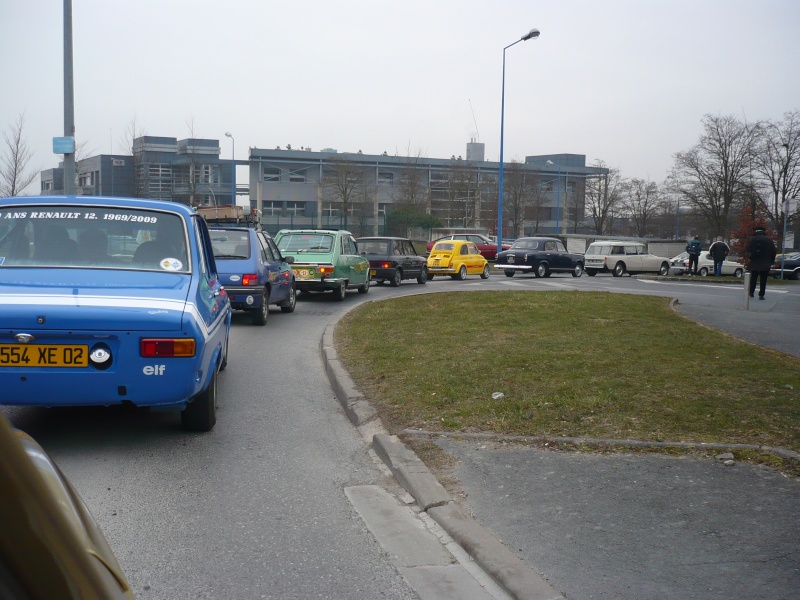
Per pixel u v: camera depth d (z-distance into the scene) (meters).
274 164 74.25
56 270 5.84
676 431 5.88
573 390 7.24
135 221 6.41
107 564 1.40
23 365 5.14
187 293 5.74
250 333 12.81
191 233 6.50
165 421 6.66
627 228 87.44
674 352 9.48
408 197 69.44
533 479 4.95
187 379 5.38
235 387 8.34
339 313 16.31
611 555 3.81
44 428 6.30
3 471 1.14
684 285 28.64
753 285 19.67
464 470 5.14
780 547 3.88
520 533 4.11
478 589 3.59
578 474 5.02
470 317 13.56
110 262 6.12
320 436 6.34
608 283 29.58
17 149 28.64
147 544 4.03
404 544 4.11
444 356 9.31
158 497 4.75
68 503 1.39
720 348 9.87
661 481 4.87
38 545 1.18
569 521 4.26
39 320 5.11
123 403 5.38
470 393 7.25
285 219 75.19
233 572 3.71
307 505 4.69
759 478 4.90
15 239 6.12
